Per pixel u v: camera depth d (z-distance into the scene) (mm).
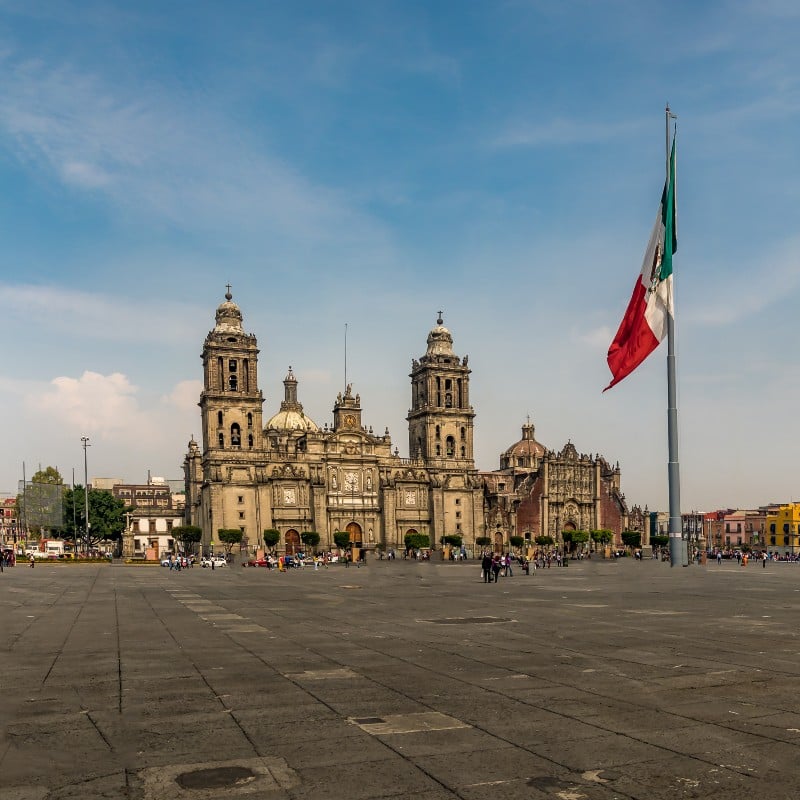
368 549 170625
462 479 191750
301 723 15086
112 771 12281
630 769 12102
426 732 14312
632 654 23391
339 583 68875
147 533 194875
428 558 159375
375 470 184500
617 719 15211
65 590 59000
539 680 19312
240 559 146500
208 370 174375
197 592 56562
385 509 182375
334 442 182250
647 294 46594
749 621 32344
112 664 22406
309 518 175250
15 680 19953
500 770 12094
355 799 10906
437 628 30938
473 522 190625
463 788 11312
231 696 17719
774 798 10852
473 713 15789
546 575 81438
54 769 12422
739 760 12523
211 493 167625
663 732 14227
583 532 193000
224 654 24250
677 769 12086
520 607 40406
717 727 14562
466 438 194500
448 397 195875
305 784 11539
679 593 49656
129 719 15594
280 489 173500
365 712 15977
